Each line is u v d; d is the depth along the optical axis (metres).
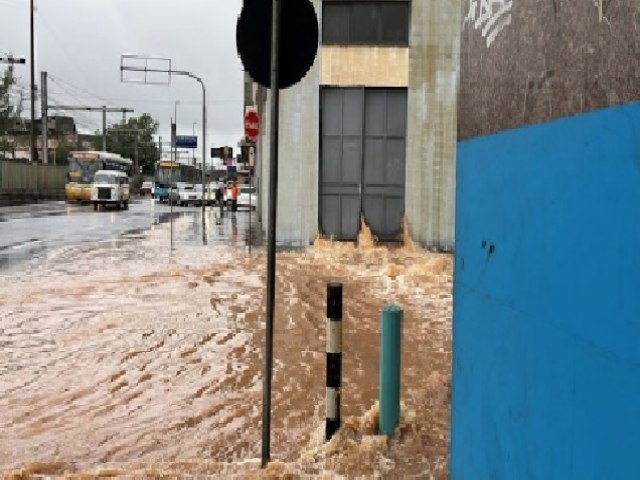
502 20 2.74
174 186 55.12
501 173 2.71
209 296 10.63
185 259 15.52
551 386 2.19
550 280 2.21
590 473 1.90
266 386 4.20
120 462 4.55
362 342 7.65
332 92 17.70
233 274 13.03
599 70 1.90
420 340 7.60
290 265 14.36
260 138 28.42
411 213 17.45
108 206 51.34
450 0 17.34
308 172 17.48
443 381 5.69
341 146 17.80
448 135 17.44
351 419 4.62
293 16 4.23
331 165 17.81
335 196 17.86
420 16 17.33
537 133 2.34
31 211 42.41
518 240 2.52
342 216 17.89
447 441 4.36
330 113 17.75
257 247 18.25
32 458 4.66
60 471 4.40
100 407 5.67
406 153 17.52
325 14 17.50
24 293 10.90
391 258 15.60
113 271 13.51
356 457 4.11
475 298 3.04
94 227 27.39
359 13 17.48
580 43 2.03
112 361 6.99
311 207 17.53
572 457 2.02
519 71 2.54
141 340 7.82
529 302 2.39
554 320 2.17
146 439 4.98
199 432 5.10
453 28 17.38
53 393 6.02
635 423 1.66
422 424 4.64
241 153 46.06
